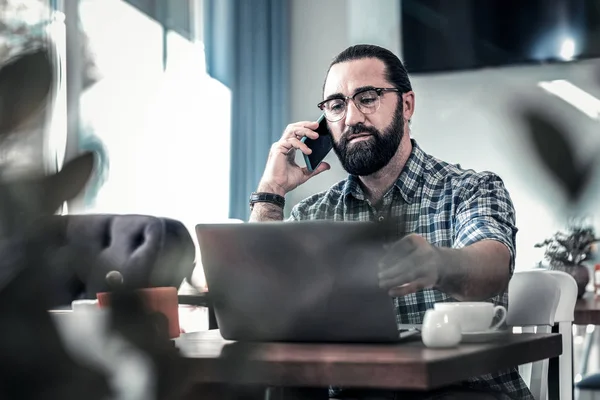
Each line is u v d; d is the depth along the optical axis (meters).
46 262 0.24
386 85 2.13
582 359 3.39
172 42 4.57
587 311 2.72
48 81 0.24
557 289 1.94
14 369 0.22
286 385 1.12
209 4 4.86
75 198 0.24
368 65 2.14
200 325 3.25
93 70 3.97
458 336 1.25
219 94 4.93
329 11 5.36
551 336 1.47
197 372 0.28
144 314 0.25
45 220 0.24
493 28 2.58
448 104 4.59
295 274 1.19
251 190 5.04
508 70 4.09
